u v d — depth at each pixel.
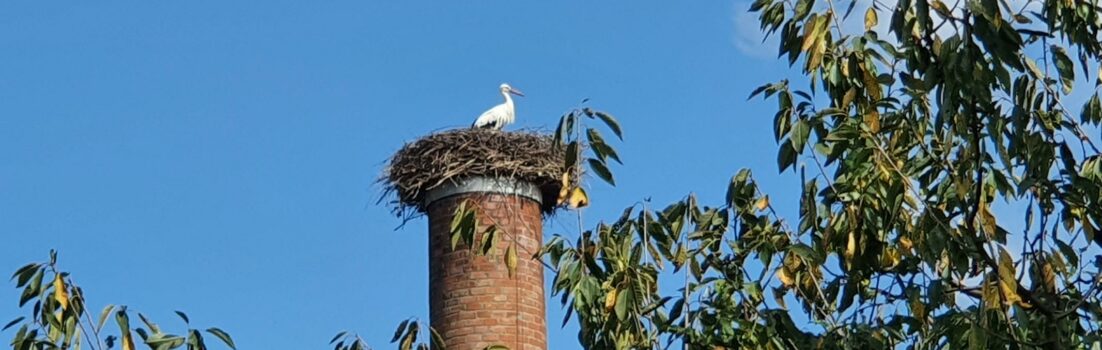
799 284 9.17
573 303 9.19
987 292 7.79
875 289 8.83
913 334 8.63
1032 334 8.28
